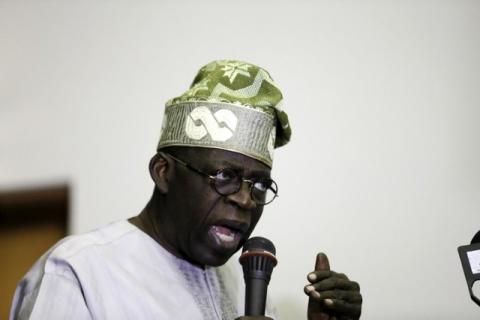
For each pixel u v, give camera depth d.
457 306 3.66
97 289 2.11
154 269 2.27
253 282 2.03
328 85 4.02
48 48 4.46
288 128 2.33
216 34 4.24
